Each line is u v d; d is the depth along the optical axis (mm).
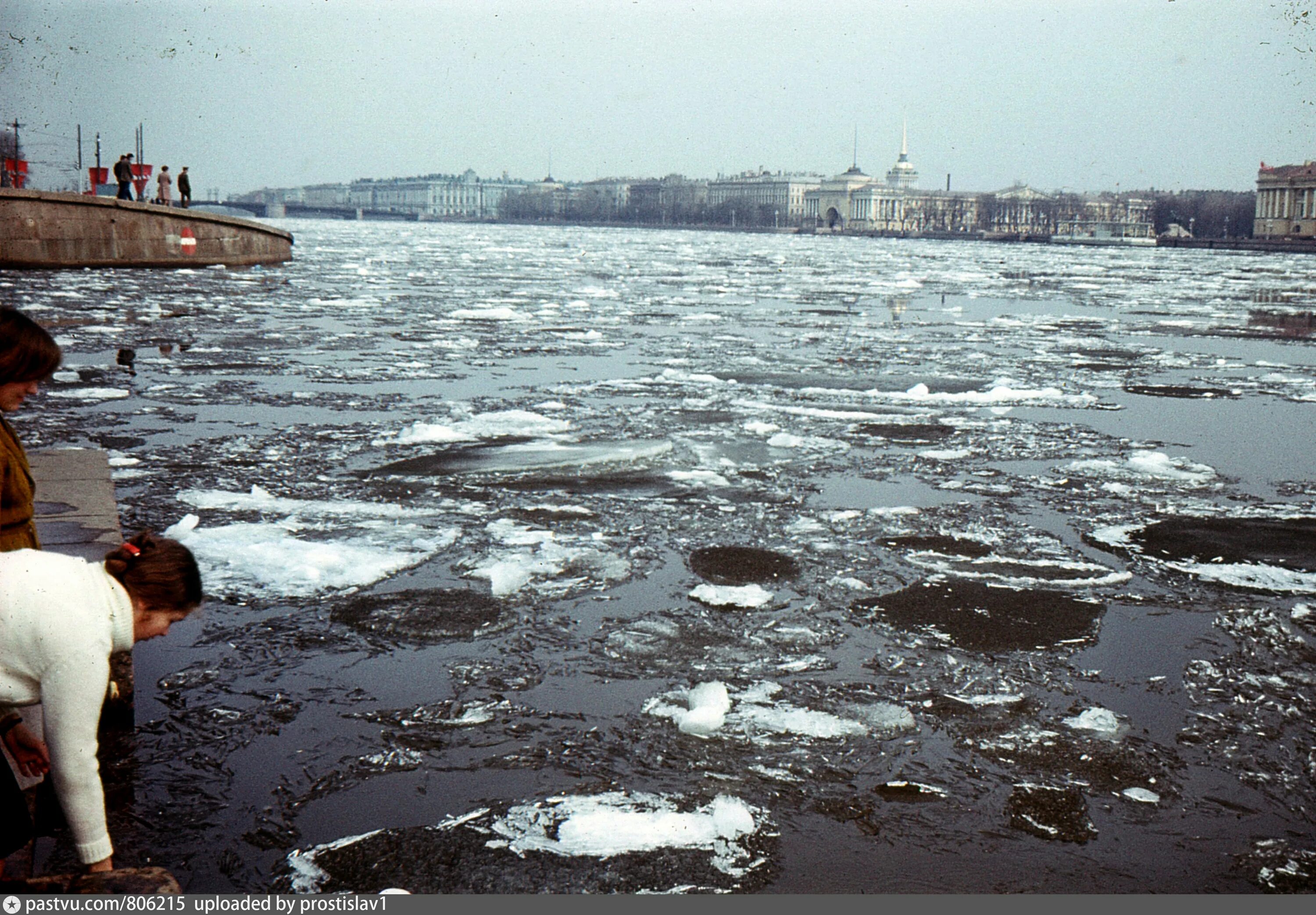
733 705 5035
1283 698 5285
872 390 14906
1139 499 9078
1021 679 5406
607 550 7344
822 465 10109
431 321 22859
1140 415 13289
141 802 4117
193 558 3385
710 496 8852
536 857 3824
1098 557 7457
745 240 146625
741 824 4039
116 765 4379
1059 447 11219
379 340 19297
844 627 6055
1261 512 8742
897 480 9602
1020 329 24375
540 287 35125
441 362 16734
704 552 7348
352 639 5715
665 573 6902
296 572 6660
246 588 6395
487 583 6641
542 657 5551
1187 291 41188
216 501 8344
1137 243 159500
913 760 4562
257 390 13781
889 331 23172
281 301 26375
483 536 7594
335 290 30703
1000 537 7832
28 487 4363
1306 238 147750
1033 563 7258
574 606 6270
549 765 4469
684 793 4281
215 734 4656
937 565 7172
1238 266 71812
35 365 3773
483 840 3922
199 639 5648
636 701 5074
